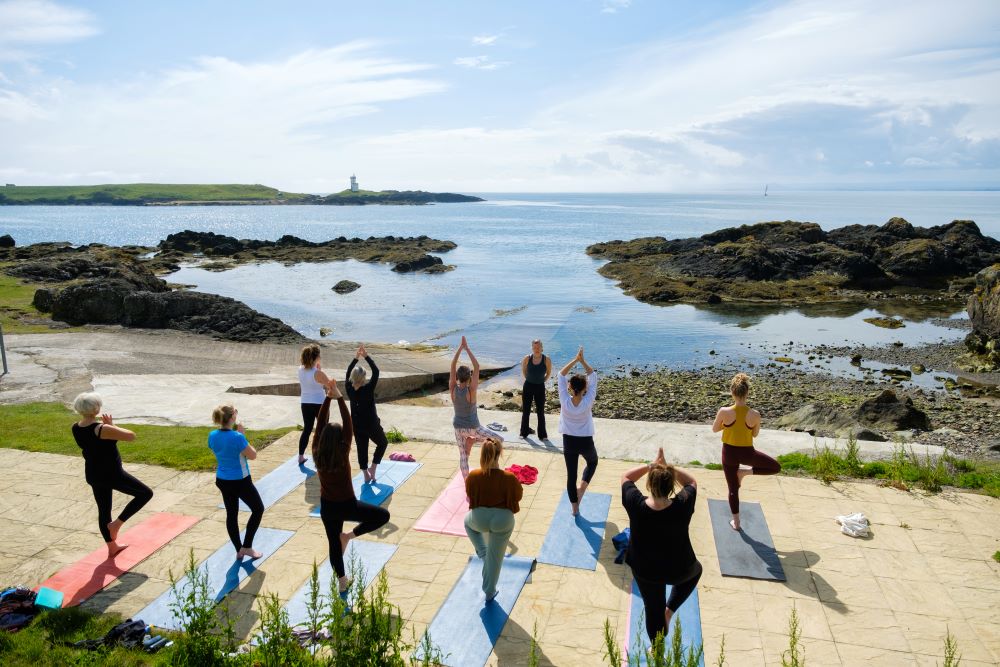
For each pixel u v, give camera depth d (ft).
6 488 26.55
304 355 28.68
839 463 28.30
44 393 43.29
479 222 411.34
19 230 343.26
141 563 20.95
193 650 14.88
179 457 29.60
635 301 117.08
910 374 69.05
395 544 22.03
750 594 19.03
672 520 15.15
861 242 152.05
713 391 61.46
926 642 16.90
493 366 67.92
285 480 27.48
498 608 18.35
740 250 142.00
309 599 18.83
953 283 127.85
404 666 14.39
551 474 28.09
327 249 200.95
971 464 28.43
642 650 16.14
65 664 15.98
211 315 77.71
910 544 21.79
